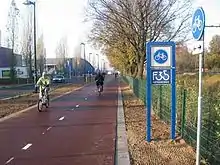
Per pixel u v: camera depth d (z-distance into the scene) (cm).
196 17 650
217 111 729
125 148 963
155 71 1048
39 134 1188
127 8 2559
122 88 4516
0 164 810
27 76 6869
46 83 2016
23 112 1842
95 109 1972
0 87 5191
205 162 789
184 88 1059
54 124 1412
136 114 1702
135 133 1179
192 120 936
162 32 2694
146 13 2575
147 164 805
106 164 805
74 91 3850
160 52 1043
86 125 1380
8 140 1088
